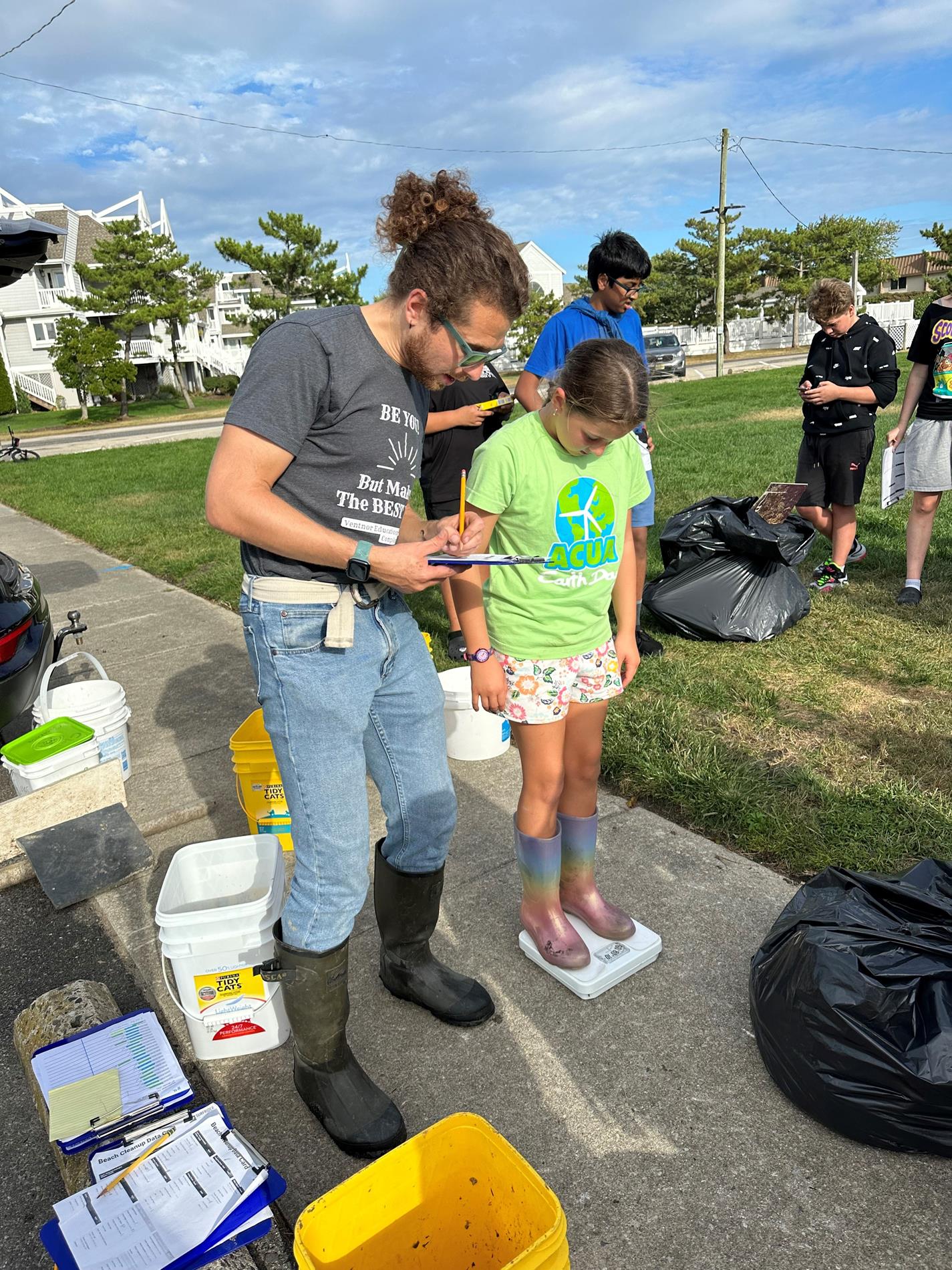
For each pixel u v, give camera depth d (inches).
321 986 69.8
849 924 71.6
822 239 1648.6
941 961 67.5
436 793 76.4
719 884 103.3
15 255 141.1
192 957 79.0
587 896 93.9
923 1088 63.6
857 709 145.3
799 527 192.2
